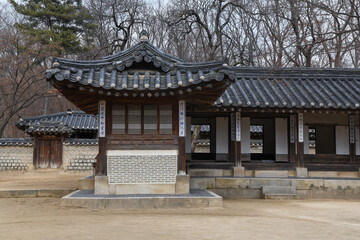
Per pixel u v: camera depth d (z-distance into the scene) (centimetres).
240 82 1549
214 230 711
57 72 933
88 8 3691
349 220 870
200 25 3139
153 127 1096
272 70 1575
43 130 2352
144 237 643
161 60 1072
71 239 628
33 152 2384
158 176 1076
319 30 2295
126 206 990
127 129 1091
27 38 2880
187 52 3347
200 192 1127
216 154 1530
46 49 2859
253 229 727
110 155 1073
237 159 1435
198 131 2609
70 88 1008
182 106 1095
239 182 1373
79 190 1181
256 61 3167
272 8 2503
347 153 1529
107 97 1083
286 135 1540
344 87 1501
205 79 960
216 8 2889
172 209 991
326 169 1486
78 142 2425
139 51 1055
